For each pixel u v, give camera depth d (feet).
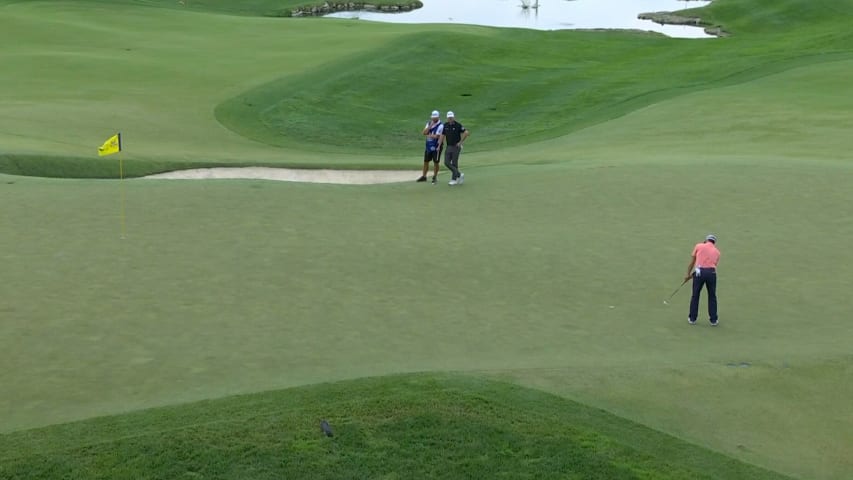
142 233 64.90
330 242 65.51
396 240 66.85
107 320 49.34
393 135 124.67
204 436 35.91
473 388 41.27
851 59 155.74
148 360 44.65
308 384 41.98
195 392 41.09
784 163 91.09
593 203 78.02
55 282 54.49
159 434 35.88
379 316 52.19
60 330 47.73
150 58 156.35
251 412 38.11
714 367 46.73
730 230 70.85
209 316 50.70
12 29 175.32
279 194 78.28
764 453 39.09
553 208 76.74
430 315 52.80
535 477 34.83
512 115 137.59
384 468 34.78
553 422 38.55
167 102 128.16
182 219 68.90
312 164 100.17
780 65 155.53
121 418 37.65
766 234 69.92
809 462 38.63
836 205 76.74
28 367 43.27
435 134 84.69
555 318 53.36
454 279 59.26
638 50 189.26
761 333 52.13
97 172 90.68
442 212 75.41
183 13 217.15
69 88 131.23
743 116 120.06
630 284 59.52
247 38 182.80
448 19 303.27
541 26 289.33
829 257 65.05
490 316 53.16
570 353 48.11
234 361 44.86
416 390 40.60
